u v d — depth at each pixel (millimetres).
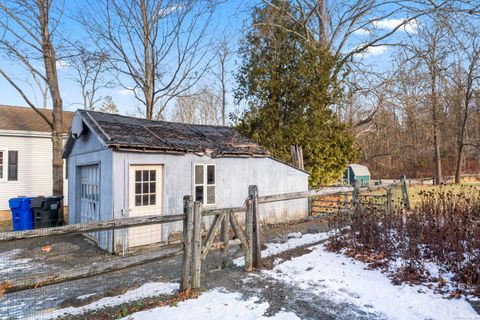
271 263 5465
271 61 14789
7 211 13758
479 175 33219
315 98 14266
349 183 25703
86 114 8844
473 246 5031
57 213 10336
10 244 8305
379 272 4918
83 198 9555
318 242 6816
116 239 7441
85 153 9094
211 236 4676
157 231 8273
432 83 17516
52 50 11664
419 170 37219
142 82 17156
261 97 14445
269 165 10938
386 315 3646
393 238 5980
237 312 3684
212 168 9516
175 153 8633
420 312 3658
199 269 4414
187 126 10992
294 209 11516
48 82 11562
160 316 3568
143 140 8172
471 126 30875
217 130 11641
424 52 15695
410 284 4398
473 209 6711
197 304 3865
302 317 3594
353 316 3629
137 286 4844
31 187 14656
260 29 15023
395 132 32906
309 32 16781
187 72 18031
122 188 7668
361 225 6289
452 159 36656
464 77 23109
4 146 14000
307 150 13938
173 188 8633
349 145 15070
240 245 5270
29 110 17203
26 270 6156
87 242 8523
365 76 16984
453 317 3494
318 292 4289
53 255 7301
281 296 4152
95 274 3512
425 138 30609
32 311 4039
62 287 4918
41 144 14984
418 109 18375
